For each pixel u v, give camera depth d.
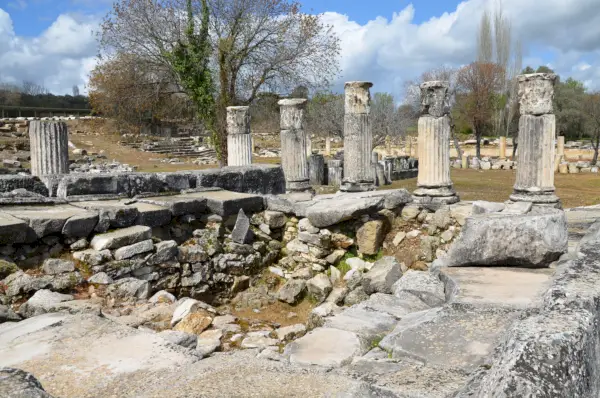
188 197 7.38
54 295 4.91
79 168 26.64
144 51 19.23
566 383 1.77
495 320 3.30
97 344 3.12
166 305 5.19
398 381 2.62
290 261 7.47
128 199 7.20
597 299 2.37
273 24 19.59
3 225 5.08
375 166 22.05
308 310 6.55
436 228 7.77
